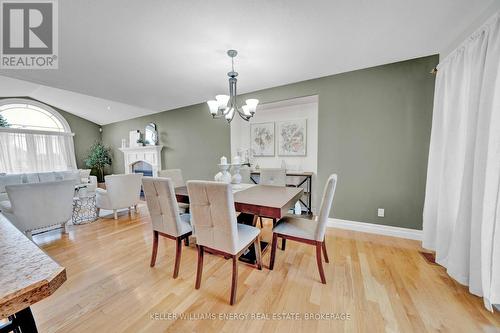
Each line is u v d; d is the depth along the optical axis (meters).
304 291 1.62
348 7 1.63
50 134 6.23
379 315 1.38
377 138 2.67
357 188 2.82
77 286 1.72
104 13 1.72
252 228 1.89
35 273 0.53
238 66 2.65
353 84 2.77
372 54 2.35
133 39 2.08
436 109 2.13
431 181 2.17
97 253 2.30
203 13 1.71
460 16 1.71
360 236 2.65
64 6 1.66
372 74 2.66
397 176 2.58
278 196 2.03
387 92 2.58
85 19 1.80
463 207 1.62
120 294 1.62
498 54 1.35
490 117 1.40
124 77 2.97
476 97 1.54
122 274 1.89
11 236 0.77
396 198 2.60
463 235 1.62
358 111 2.76
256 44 2.15
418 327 1.27
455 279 1.70
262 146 4.32
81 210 3.80
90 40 2.09
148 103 4.36
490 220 1.38
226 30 1.93
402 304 1.47
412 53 2.33
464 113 1.80
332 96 2.91
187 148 4.72
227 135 4.12
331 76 2.91
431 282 1.70
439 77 2.10
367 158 2.74
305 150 3.96
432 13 1.68
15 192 2.35
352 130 2.81
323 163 3.02
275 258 2.14
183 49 2.25
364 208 2.79
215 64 2.59
